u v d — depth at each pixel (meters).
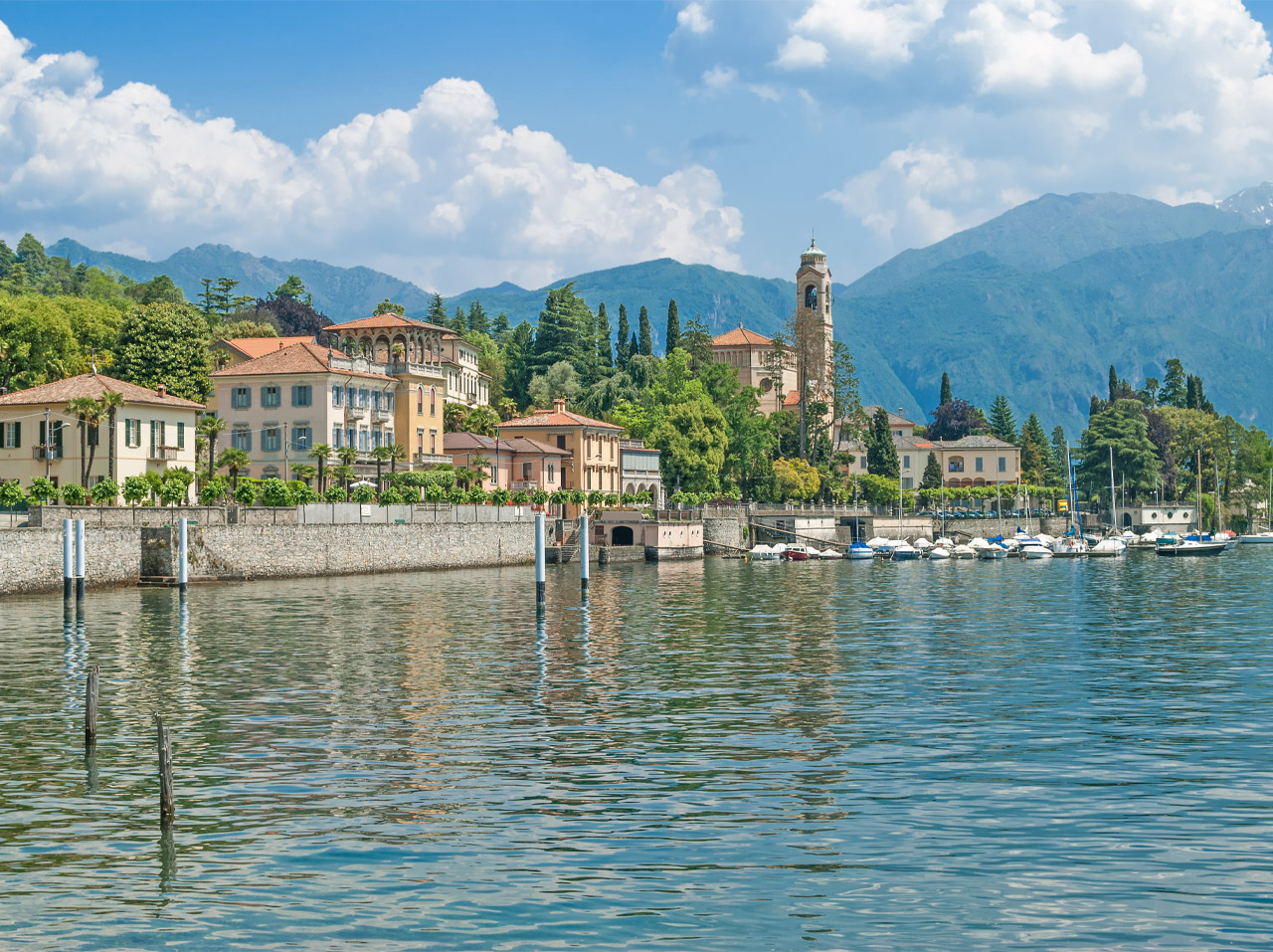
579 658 57.41
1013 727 40.34
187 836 28.22
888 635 68.44
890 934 22.41
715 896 24.25
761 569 143.12
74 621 71.50
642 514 161.25
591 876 25.38
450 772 34.00
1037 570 144.75
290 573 105.75
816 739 38.34
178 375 139.12
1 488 90.62
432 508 125.31
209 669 52.72
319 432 137.88
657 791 31.91
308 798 31.31
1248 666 55.38
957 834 28.14
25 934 22.56
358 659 56.34
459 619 74.81
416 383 154.38
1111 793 31.59
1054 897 24.12
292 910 23.64
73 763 35.12
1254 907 23.53
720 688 48.31
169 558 94.69
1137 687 48.84
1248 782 32.72
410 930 22.67
